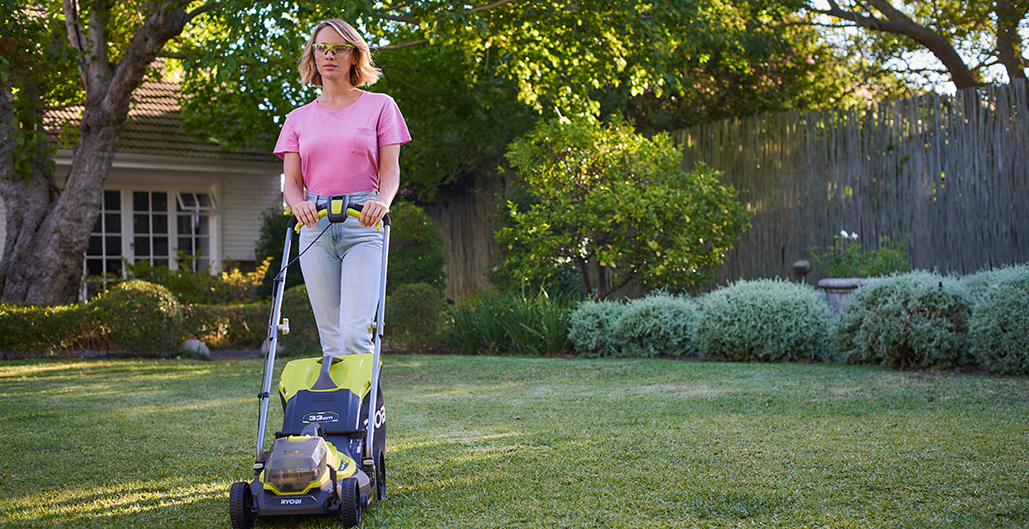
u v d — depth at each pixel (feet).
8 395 19.03
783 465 10.96
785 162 35.01
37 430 14.58
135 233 43.37
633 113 47.29
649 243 30.53
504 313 30.30
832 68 54.24
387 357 27.61
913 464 10.77
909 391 17.26
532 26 35.22
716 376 20.76
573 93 39.11
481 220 47.50
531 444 12.78
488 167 46.65
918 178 31.22
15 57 25.48
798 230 34.55
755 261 35.91
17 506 9.69
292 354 29.45
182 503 9.74
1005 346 19.71
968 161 29.99
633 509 9.11
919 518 8.50
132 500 9.90
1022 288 19.80
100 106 32.58
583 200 32.86
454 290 49.96
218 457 12.32
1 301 32.53
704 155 37.86
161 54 34.71
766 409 15.66
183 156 42.70
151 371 23.86
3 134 32.40
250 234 46.16
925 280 22.20
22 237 33.09
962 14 48.55
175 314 28.86
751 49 45.62
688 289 32.83
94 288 41.52
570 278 37.99
